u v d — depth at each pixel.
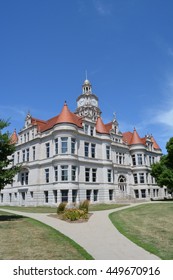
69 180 38.25
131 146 55.31
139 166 53.62
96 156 45.06
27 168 45.25
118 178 49.47
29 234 13.77
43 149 43.88
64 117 40.44
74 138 40.59
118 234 13.62
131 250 10.13
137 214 23.50
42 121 50.50
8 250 10.20
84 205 25.58
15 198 48.22
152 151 59.34
